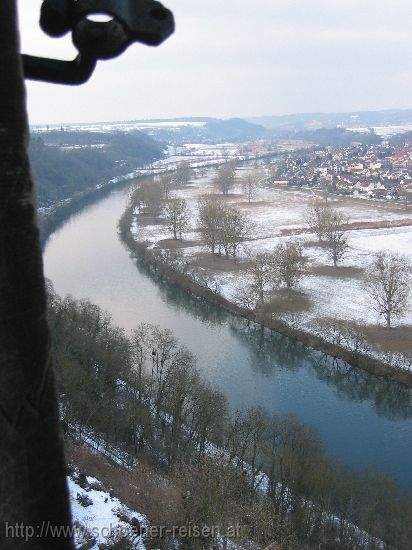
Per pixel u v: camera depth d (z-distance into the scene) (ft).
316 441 110.93
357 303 200.54
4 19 7.24
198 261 256.32
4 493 8.02
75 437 100.78
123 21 8.65
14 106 7.45
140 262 259.39
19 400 7.95
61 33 9.12
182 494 69.41
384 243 288.51
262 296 199.00
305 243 288.92
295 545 73.72
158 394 118.93
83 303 161.27
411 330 174.81
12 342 7.80
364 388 146.41
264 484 98.32
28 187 7.80
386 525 86.74
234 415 130.21
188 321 191.72
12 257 7.70
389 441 122.11
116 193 472.03
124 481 85.40
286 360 162.40
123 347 128.36
